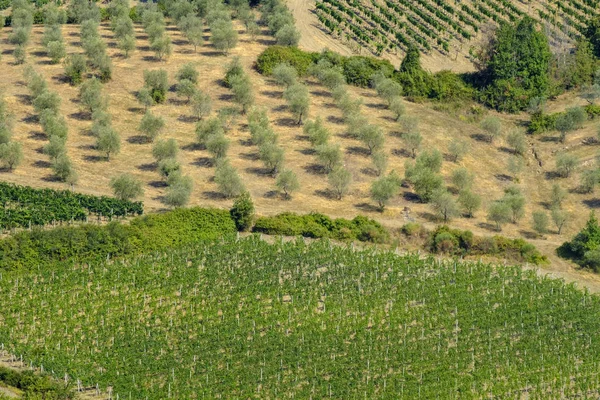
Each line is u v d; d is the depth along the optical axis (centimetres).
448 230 18175
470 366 14912
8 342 14475
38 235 16638
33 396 13250
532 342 15400
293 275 16588
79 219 17675
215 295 15975
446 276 16862
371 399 13988
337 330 15350
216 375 14225
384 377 14412
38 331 14800
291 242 17462
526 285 16825
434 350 15100
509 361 15012
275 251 17175
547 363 15012
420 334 15412
